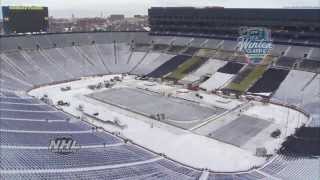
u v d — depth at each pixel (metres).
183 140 76.06
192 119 89.00
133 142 73.62
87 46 149.62
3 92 102.25
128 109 96.69
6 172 45.84
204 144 74.06
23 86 114.94
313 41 123.75
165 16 157.50
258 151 68.50
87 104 100.81
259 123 85.69
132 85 122.62
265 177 56.81
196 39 148.75
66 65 135.50
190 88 116.31
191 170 60.69
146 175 53.75
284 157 65.69
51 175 47.50
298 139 73.69
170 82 124.38
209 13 144.50
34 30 155.88
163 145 73.19
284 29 128.12
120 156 61.62
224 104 100.56
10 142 58.28
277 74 114.25
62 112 91.62
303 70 112.56
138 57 147.50
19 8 150.25
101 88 118.62
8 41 136.38
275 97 103.56
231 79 117.75
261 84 111.56
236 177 56.94
